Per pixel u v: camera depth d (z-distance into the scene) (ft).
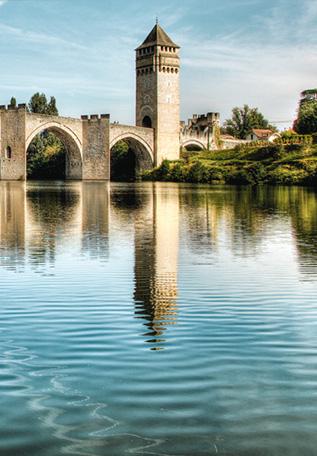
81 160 499.92
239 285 66.69
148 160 547.90
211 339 45.03
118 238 108.88
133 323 49.55
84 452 27.78
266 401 33.27
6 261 82.07
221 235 115.24
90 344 43.39
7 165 449.48
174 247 97.86
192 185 383.65
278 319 51.42
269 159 462.19
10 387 35.06
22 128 438.40
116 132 502.79
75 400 33.17
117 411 31.78
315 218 151.64
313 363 39.73
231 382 35.96
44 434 29.37
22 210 170.81
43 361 39.58
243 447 28.25
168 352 41.63
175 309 54.90
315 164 401.70
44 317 51.39
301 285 66.90
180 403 32.83
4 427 30.12
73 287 64.59
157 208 183.42
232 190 310.86
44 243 100.78
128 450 27.94
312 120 581.53
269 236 113.80
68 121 481.87
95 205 194.70
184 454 27.66
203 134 642.22
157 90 542.57
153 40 544.62
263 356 41.06
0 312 53.31
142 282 67.82
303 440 28.96
